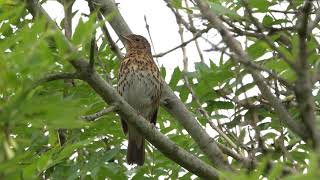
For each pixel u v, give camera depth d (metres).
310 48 9.86
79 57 9.97
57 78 10.12
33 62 6.80
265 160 7.10
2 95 7.36
